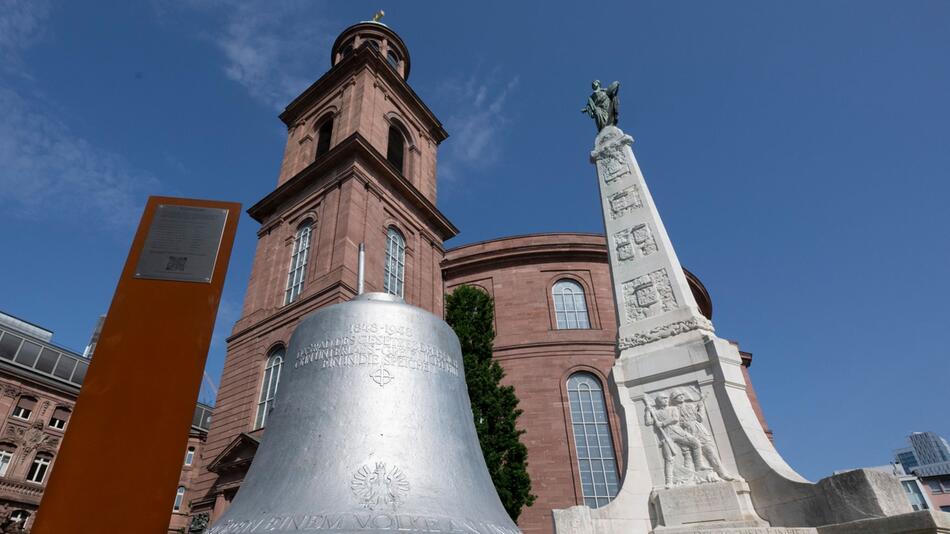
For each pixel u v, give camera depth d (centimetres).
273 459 378
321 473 346
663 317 1291
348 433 368
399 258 2878
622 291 1414
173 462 409
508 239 3459
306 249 2747
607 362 2883
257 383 2375
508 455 1869
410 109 3691
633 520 1059
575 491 2495
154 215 524
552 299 3159
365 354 414
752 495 986
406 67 4166
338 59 4031
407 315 448
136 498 392
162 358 446
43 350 4741
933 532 680
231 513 348
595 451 2633
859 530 765
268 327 2519
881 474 815
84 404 417
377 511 312
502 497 1739
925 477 5703
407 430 377
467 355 2080
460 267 3334
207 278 491
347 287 2342
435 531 304
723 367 1120
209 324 470
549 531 2408
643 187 1530
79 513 379
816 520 861
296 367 432
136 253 498
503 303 3158
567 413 2717
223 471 2112
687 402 1138
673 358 1202
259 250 3011
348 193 2681
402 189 3055
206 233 519
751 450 1012
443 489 353
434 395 414
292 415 398
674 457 1098
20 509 4025
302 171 2972
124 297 471
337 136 3148
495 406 1942
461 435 414
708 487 1018
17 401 4316
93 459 398
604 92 1844
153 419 420
